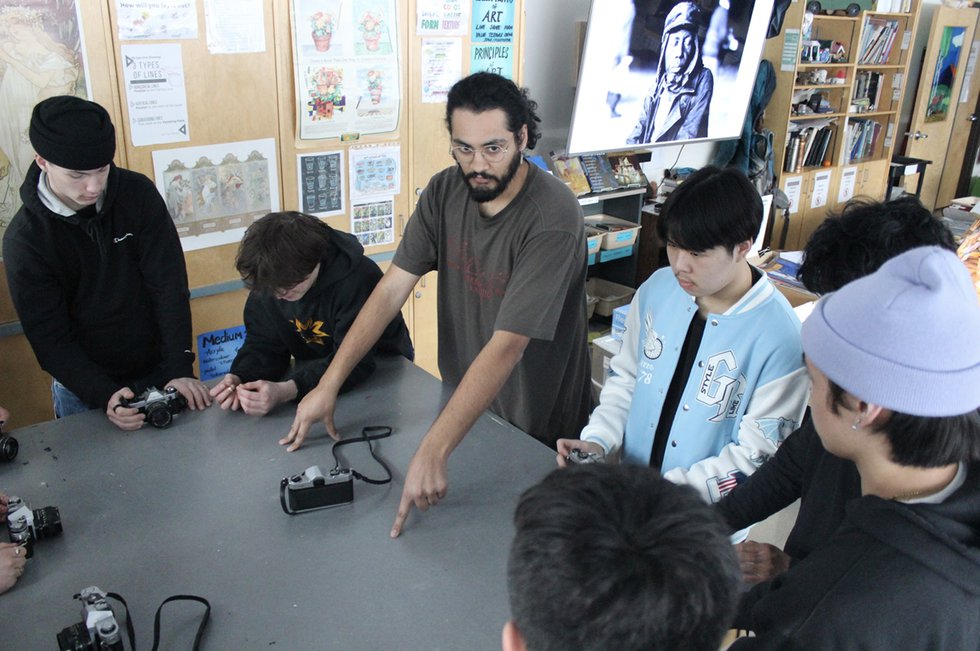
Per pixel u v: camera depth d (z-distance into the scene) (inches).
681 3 142.7
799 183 199.8
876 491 30.9
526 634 22.7
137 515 49.6
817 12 180.4
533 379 67.2
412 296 125.0
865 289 28.8
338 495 50.5
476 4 117.8
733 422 53.5
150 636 39.4
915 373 26.5
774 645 29.4
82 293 71.8
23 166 86.2
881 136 224.8
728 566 22.2
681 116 156.4
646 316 59.1
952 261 27.8
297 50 101.4
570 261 58.5
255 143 102.0
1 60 81.8
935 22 231.8
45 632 39.7
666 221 49.7
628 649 21.3
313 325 68.6
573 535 21.7
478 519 49.7
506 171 57.4
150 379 80.1
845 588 28.1
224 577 43.9
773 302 51.8
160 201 75.0
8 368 91.3
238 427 60.9
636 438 58.7
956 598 26.5
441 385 68.2
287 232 62.2
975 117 273.4
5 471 54.3
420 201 68.4
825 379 29.8
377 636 39.8
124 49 88.8
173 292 75.6
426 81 115.5
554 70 152.7
